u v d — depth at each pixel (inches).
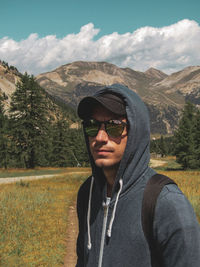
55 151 2252.7
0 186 714.2
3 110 1937.7
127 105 44.3
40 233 285.1
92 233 49.1
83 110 47.0
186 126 1766.7
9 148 1728.6
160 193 40.6
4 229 282.2
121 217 42.5
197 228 38.8
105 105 43.3
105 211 46.4
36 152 1694.1
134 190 43.1
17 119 1691.7
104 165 46.6
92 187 54.6
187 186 604.1
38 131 1722.4
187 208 39.6
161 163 3176.7
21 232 281.7
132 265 39.6
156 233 39.3
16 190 604.1
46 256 224.1
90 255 47.9
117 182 44.4
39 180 946.1
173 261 37.8
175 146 1806.1
